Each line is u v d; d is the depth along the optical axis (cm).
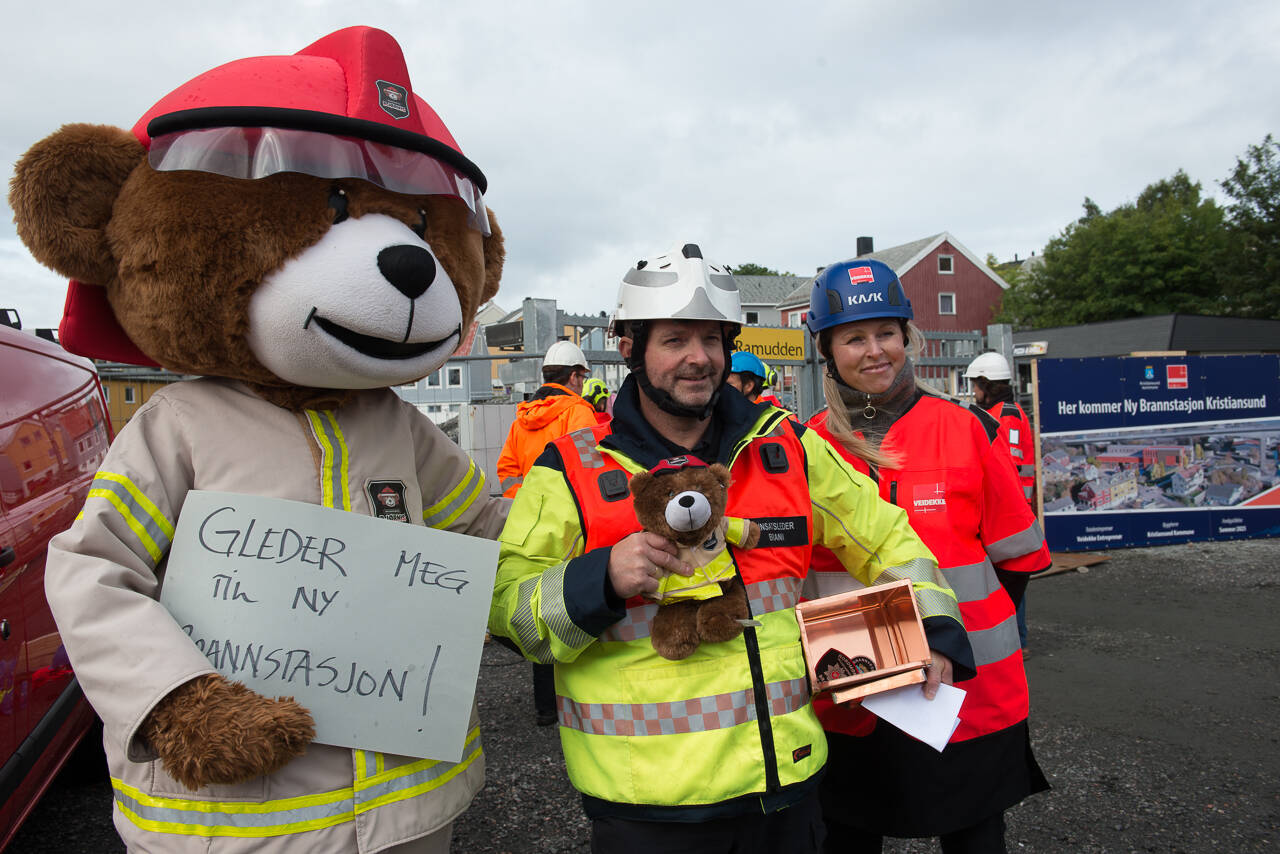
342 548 150
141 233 144
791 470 174
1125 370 847
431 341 163
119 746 140
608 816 159
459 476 190
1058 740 394
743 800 153
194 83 152
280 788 141
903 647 168
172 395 158
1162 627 579
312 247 150
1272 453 887
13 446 296
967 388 998
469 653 157
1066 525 840
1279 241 3048
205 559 143
